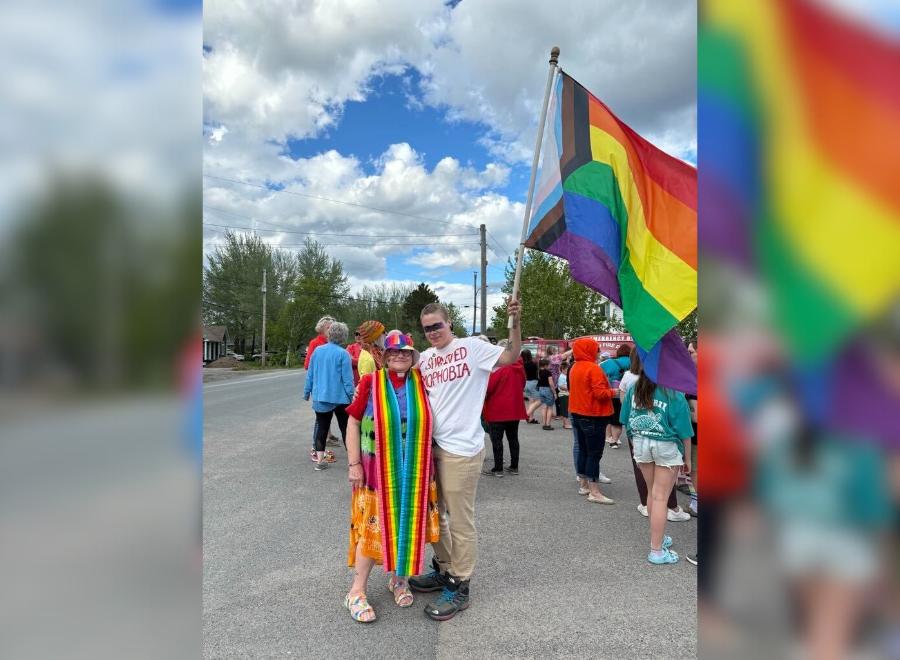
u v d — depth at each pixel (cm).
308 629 268
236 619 277
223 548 368
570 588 316
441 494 303
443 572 316
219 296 4553
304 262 5316
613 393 483
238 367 3850
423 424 283
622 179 339
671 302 310
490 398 581
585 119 362
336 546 372
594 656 246
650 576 332
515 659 243
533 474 596
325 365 575
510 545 383
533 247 369
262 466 599
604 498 484
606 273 334
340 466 601
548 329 2591
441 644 256
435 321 296
